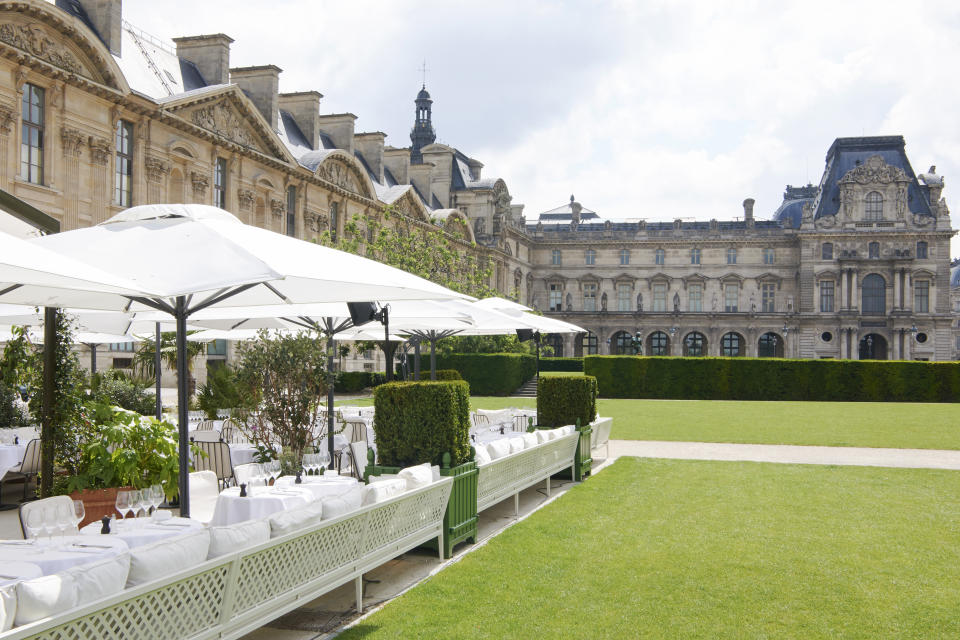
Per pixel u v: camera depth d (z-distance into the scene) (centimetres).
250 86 5375
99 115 3772
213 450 1600
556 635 876
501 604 980
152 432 1308
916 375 5950
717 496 1722
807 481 1928
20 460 1678
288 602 805
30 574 673
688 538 1323
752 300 11056
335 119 6594
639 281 11425
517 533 1364
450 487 1191
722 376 6112
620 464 2238
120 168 3978
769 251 11075
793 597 1011
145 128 4084
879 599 1002
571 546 1270
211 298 1140
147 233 1067
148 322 2103
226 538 728
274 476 1264
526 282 11438
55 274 698
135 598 620
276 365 1586
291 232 5672
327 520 862
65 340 1288
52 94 3522
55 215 3544
